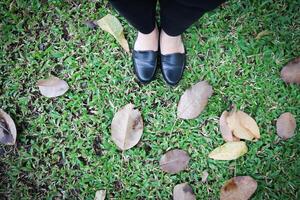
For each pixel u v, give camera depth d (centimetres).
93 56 124
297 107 121
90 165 120
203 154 120
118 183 120
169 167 118
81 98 122
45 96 122
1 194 119
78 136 121
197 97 119
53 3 125
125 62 123
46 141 121
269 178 119
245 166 120
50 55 124
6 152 120
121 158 120
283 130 119
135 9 85
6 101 122
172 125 121
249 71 123
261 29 124
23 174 120
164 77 120
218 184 119
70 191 120
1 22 124
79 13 125
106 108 122
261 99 122
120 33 122
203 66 123
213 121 121
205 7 76
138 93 122
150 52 118
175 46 116
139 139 119
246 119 119
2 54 124
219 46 124
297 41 124
